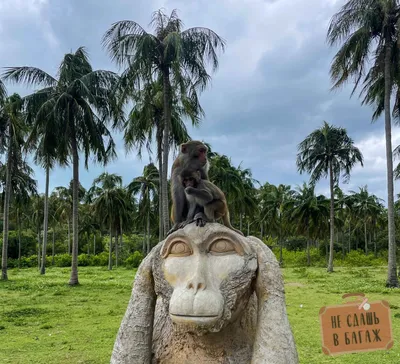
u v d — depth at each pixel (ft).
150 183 121.19
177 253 7.54
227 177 105.60
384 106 68.64
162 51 58.95
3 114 79.87
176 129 69.92
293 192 142.51
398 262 111.55
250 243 7.73
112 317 42.22
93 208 138.82
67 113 67.72
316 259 160.97
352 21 63.52
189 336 7.49
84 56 75.15
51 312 45.83
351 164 105.40
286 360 6.86
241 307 7.44
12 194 101.35
